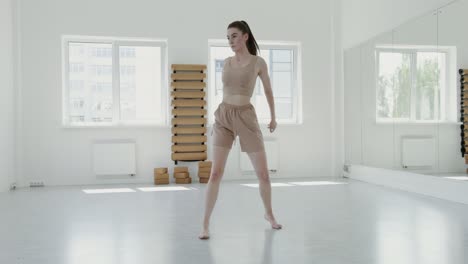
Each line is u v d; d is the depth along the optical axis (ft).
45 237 9.86
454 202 14.51
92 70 22.22
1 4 19.35
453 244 8.93
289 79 23.93
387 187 18.72
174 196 16.60
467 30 13.97
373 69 20.31
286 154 23.36
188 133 22.07
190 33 22.50
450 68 14.94
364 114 21.25
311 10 23.67
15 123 20.79
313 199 15.31
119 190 18.72
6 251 8.65
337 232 10.07
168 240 9.46
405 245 8.86
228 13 22.86
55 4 21.43
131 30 22.02
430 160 16.14
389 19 18.88
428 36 16.19
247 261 7.78
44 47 21.33
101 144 21.53
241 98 9.50
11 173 20.13
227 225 10.97
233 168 22.76
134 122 22.54
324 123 23.72
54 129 21.39
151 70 22.68
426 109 16.34
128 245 9.05
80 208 13.96
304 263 7.64
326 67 23.79
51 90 21.40
